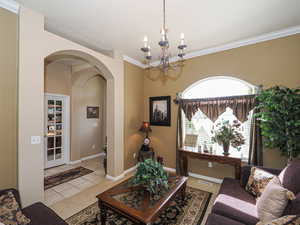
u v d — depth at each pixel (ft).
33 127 6.49
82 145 15.33
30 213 4.83
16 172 6.28
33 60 6.48
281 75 8.21
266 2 5.98
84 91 15.49
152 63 13.14
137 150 13.03
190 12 6.57
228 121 9.32
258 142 8.45
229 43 9.53
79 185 9.78
